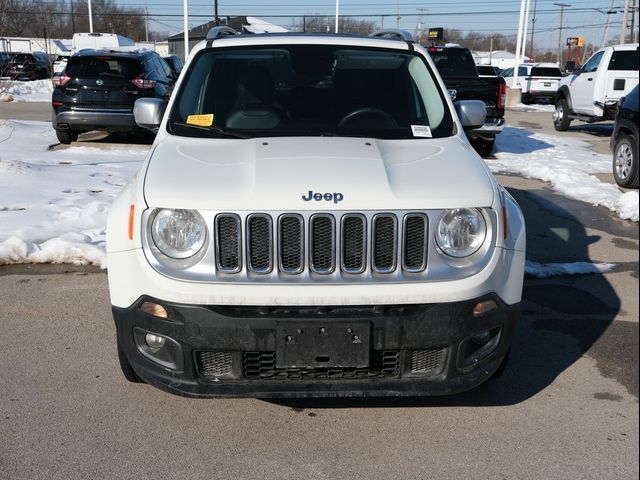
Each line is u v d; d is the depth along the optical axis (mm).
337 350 3104
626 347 4473
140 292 3180
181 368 3197
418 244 3188
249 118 4176
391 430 3461
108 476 3049
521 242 3463
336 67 4520
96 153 11953
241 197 3131
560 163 12016
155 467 3125
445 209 3197
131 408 3633
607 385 3957
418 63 4629
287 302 3064
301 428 3471
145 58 12781
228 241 3131
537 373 4102
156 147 3889
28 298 5168
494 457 3230
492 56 71562
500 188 3752
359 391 3166
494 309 3262
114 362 4156
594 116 16469
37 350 4301
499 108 12070
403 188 3242
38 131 14703
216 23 29172
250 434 3412
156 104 4434
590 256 6523
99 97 12375
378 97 4355
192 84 4434
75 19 73250
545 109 27000
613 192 9219
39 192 8219
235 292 3064
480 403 3736
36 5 55281
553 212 8297
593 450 3289
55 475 3045
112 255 3312
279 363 3117
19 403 3652
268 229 3111
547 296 5418
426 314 3135
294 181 3215
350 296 3078
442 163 3578
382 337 3123
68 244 6031
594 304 5250
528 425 3514
